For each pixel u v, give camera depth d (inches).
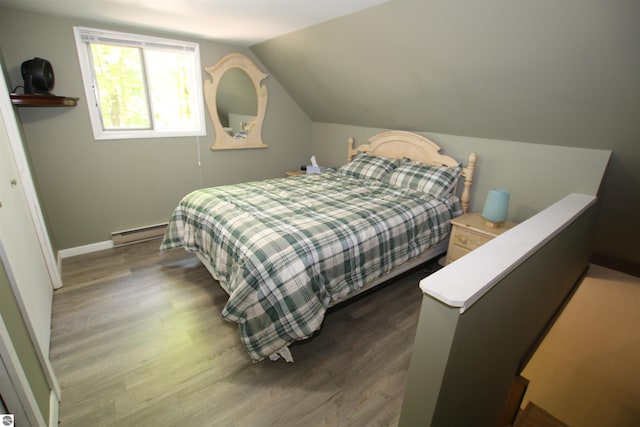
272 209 90.6
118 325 82.7
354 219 85.3
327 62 119.6
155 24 108.4
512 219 106.7
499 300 47.6
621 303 107.5
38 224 89.7
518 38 68.4
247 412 60.7
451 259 105.5
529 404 126.5
